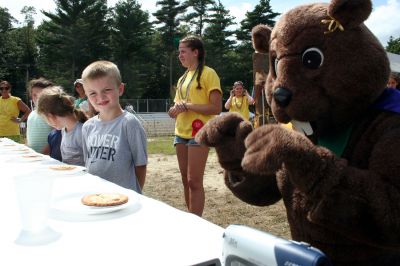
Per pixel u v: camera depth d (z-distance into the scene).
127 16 55.84
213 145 1.64
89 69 2.88
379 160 1.22
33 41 63.47
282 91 1.49
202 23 59.53
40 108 3.60
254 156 1.11
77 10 51.94
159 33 61.31
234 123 1.62
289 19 1.52
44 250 1.23
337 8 1.34
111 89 2.88
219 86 3.74
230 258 0.96
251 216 4.55
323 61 1.41
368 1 1.33
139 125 2.89
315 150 1.14
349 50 1.38
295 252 0.81
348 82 1.37
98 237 1.34
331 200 1.17
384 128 1.32
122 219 1.54
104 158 2.84
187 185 3.92
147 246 1.24
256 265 0.89
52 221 1.52
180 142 3.81
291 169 1.15
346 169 1.17
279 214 4.58
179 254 1.17
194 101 3.73
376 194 1.15
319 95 1.43
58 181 2.34
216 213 4.71
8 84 8.03
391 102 1.39
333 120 1.45
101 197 1.74
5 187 2.20
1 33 63.06
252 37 1.83
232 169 1.66
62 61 51.94
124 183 2.80
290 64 1.47
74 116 3.61
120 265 1.11
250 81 54.09
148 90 59.94
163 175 7.63
